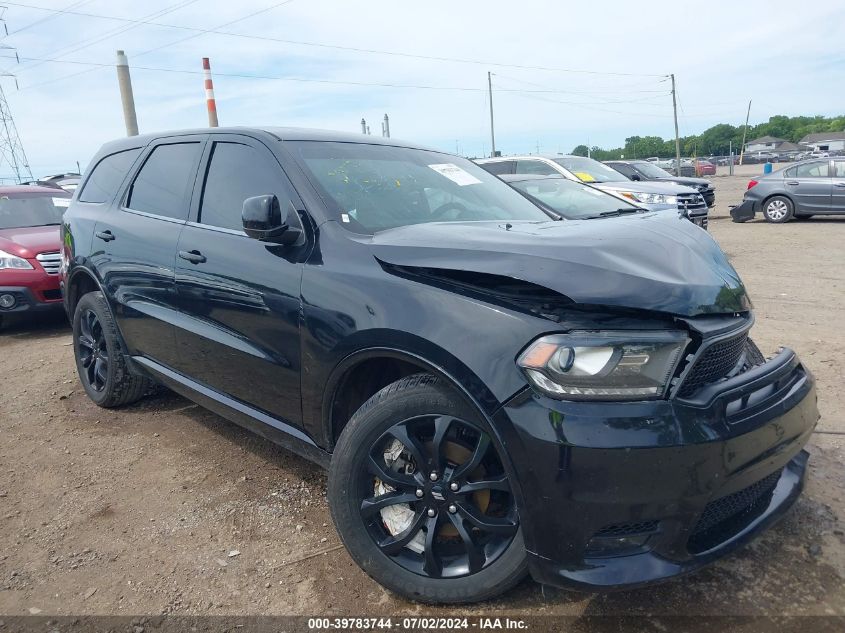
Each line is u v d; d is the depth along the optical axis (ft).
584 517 6.42
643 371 6.41
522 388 6.55
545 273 6.82
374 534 7.91
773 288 24.89
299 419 9.12
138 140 13.84
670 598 7.80
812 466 10.72
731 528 7.40
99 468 11.73
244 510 10.18
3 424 13.96
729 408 6.81
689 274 7.34
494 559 7.34
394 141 12.20
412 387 7.56
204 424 13.67
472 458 7.18
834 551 8.55
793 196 48.60
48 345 21.20
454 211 10.44
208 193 11.02
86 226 13.99
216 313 10.18
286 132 10.68
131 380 14.05
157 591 8.27
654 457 6.23
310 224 8.96
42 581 8.52
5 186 28.30
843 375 14.71
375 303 7.72
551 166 36.17
